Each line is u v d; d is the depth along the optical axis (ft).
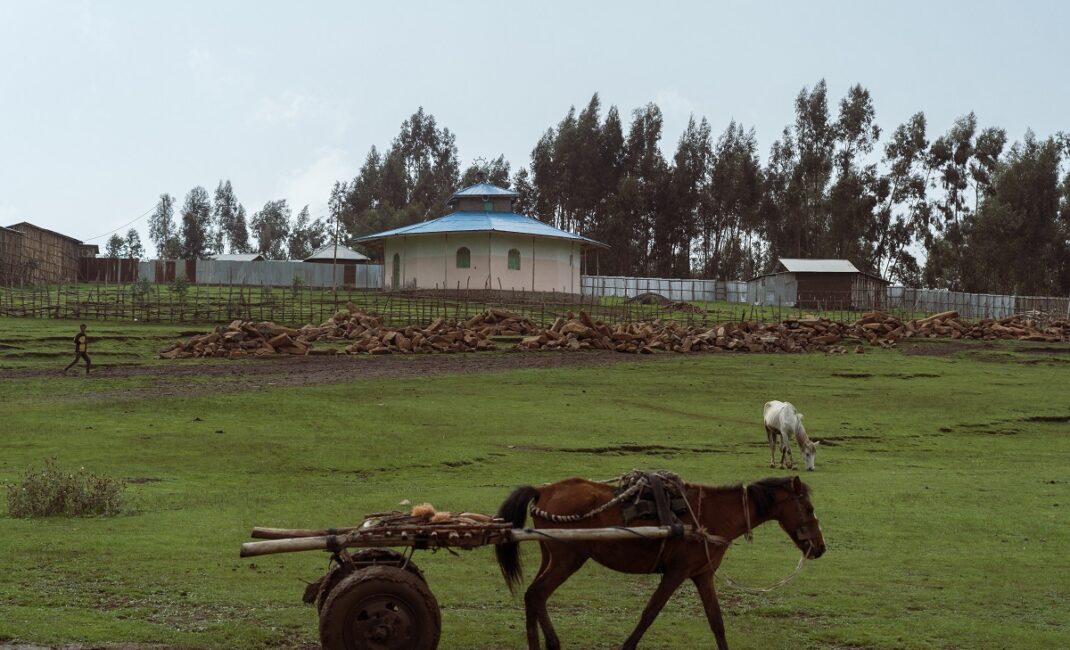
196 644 35.29
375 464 83.87
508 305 233.14
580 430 104.17
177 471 77.92
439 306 220.02
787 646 38.22
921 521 65.77
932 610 43.91
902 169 399.44
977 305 310.24
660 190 415.03
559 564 34.81
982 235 381.81
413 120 506.89
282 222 576.61
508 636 38.06
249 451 86.63
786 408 89.97
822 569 51.62
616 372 148.36
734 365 159.43
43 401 109.60
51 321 175.94
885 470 90.38
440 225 256.73
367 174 486.79
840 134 404.16
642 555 35.37
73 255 296.92
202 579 44.68
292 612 39.81
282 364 144.25
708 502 37.01
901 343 192.13
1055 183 388.78
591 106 421.59
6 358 138.72
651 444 98.22
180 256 513.86
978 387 146.51
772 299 298.97
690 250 452.35
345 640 30.45
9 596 40.47
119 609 39.37
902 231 398.83
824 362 165.07
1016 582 49.57
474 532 32.53
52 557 47.73
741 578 49.24
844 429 112.88
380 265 317.42
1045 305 302.45
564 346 167.53
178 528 56.39
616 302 273.13
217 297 237.66
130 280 306.76
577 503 35.19
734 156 419.13
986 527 64.39
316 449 88.79
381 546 31.83
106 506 60.70
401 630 30.63
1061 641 39.11
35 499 59.62
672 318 230.68
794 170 404.77
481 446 93.61
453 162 505.66
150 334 163.12
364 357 153.28
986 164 401.70
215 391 119.65
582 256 312.29
